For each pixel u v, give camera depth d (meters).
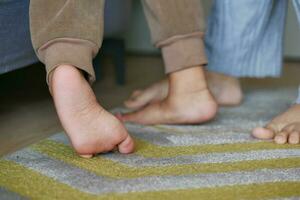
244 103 1.11
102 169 0.69
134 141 0.81
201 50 0.85
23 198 0.61
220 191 0.63
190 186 0.64
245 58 1.05
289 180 0.67
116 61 1.31
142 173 0.68
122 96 1.18
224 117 0.98
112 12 1.15
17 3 0.84
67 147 0.78
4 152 0.79
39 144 0.79
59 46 0.68
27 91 1.22
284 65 1.62
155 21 0.84
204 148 0.78
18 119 0.98
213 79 1.07
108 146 0.72
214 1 1.03
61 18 0.68
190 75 0.86
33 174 0.67
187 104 0.87
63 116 0.69
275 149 0.79
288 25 1.64
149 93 1.04
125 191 0.63
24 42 0.87
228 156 0.75
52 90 0.69
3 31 0.82
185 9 0.83
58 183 0.65
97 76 1.36
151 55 1.84
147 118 0.91
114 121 0.71
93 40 0.69
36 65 1.46
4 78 1.34
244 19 1.00
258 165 0.72
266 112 1.03
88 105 0.69
